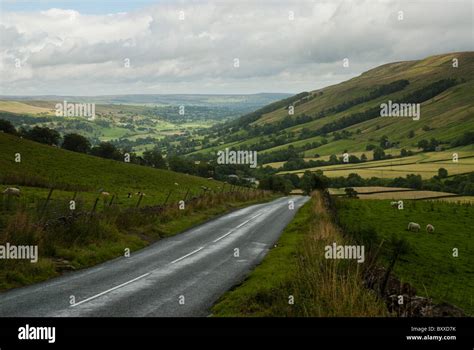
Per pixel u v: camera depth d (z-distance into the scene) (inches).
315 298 490.9
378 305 453.4
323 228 942.4
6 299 538.0
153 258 852.6
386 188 5295.3
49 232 813.2
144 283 641.6
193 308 516.1
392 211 1913.1
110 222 1032.8
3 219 918.4
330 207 1589.6
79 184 2518.5
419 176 5565.9
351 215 1744.6
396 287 526.6
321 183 4119.1
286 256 837.2
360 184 5762.8
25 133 5068.9
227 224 1446.9
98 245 887.1
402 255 1119.6
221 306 519.8
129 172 3427.7
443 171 6018.7
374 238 1163.3
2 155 2947.8
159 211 1349.7
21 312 486.3
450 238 1421.0
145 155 5728.3
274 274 671.1
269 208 2108.8
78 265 754.2
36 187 2022.6
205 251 942.4
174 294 581.0
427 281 943.7
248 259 854.5
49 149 3508.9
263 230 1306.6
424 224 1626.5
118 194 2300.7
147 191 2694.4
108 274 700.7
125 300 545.6
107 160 3740.2
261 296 536.1
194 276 696.4
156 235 1138.0
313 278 534.3
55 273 685.9
